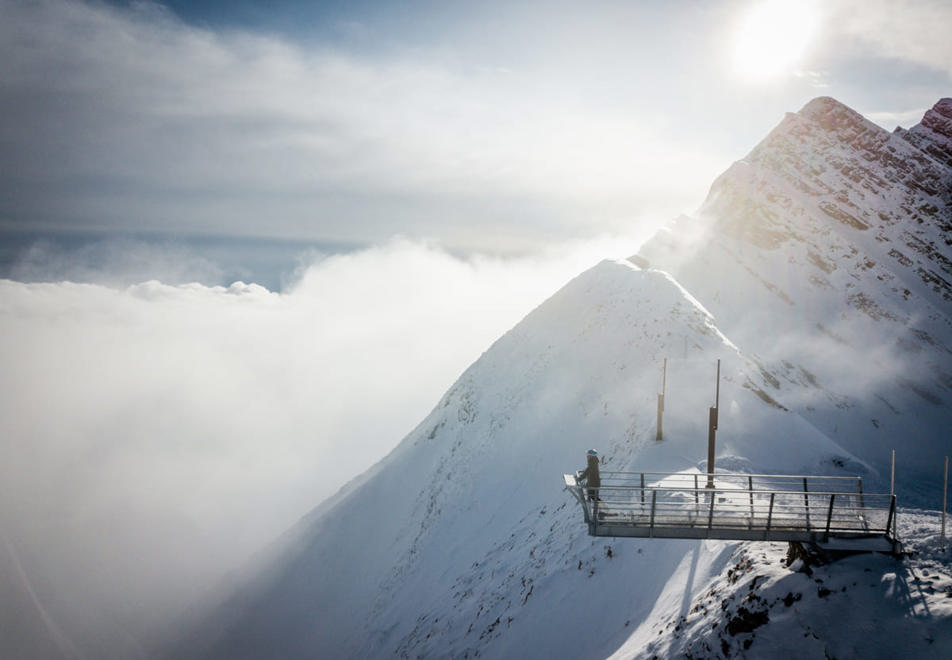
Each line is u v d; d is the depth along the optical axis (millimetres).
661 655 17328
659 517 17938
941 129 123875
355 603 57438
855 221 92625
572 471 41688
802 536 16875
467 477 54906
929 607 13984
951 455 54156
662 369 45406
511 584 31406
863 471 35906
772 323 72625
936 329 73312
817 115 109500
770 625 15453
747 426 37969
